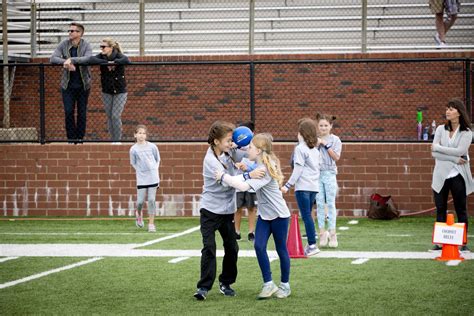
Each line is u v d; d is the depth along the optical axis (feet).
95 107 79.97
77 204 72.23
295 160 47.60
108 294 36.96
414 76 77.46
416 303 34.40
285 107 78.74
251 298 35.96
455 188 48.19
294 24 90.22
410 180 69.36
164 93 79.97
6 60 79.05
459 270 42.68
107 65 71.05
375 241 54.65
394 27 88.33
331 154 50.93
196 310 33.42
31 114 80.89
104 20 93.09
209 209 35.88
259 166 35.40
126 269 43.78
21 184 72.59
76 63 70.79
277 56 78.74
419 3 89.40
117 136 72.49
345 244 53.16
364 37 78.28
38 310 33.65
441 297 35.60
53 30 92.99
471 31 87.15
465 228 46.16
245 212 70.90
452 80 76.95
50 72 80.64
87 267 44.50
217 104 79.56
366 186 69.62
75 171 72.18
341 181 69.82
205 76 79.46
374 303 34.45
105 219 69.62
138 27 92.79
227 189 35.96
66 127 72.69
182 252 50.19
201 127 79.82
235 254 36.58
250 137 36.96
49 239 56.90
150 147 61.41
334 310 33.14
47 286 38.99
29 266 45.03
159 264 45.47
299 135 48.21
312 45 89.30
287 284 36.14
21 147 72.49
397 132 77.97
